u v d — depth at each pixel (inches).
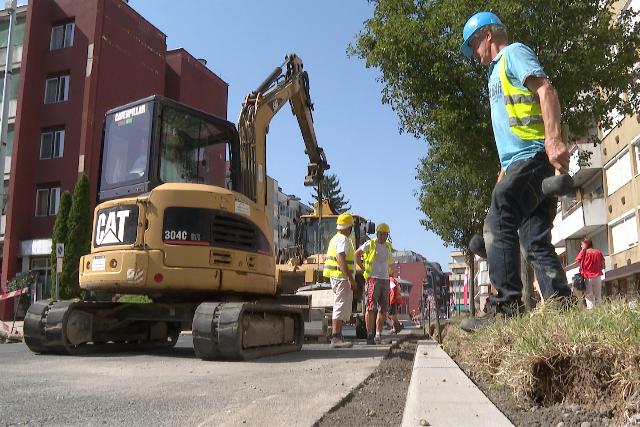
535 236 177.0
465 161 443.5
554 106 163.0
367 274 392.8
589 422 110.4
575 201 1182.3
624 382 116.0
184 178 293.3
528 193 173.0
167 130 289.7
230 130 324.8
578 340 126.9
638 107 425.1
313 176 507.2
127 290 276.4
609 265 1059.9
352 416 128.0
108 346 315.0
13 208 1037.2
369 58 422.9
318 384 177.3
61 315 284.5
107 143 300.7
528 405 129.3
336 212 698.8
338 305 339.9
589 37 384.5
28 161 1066.7
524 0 366.0
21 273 976.3
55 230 923.4
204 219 272.8
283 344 303.1
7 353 304.2
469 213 871.7
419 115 457.1
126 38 1149.1
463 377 148.9
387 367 228.1
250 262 291.7
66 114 1070.4
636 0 807.1
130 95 1148.5
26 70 1074.1
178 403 145.7
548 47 378.6
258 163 348.5
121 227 269.9
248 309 258.1
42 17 1111.0
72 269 889.5
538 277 177.2
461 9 375.2
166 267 262.5
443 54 391.5
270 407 137.3
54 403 146.9
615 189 1029.2
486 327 176.4
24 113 1064.8
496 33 190.1
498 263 177.3
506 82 177.3
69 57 1086.4
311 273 578.6
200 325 250.4
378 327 390.0
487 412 106.3
